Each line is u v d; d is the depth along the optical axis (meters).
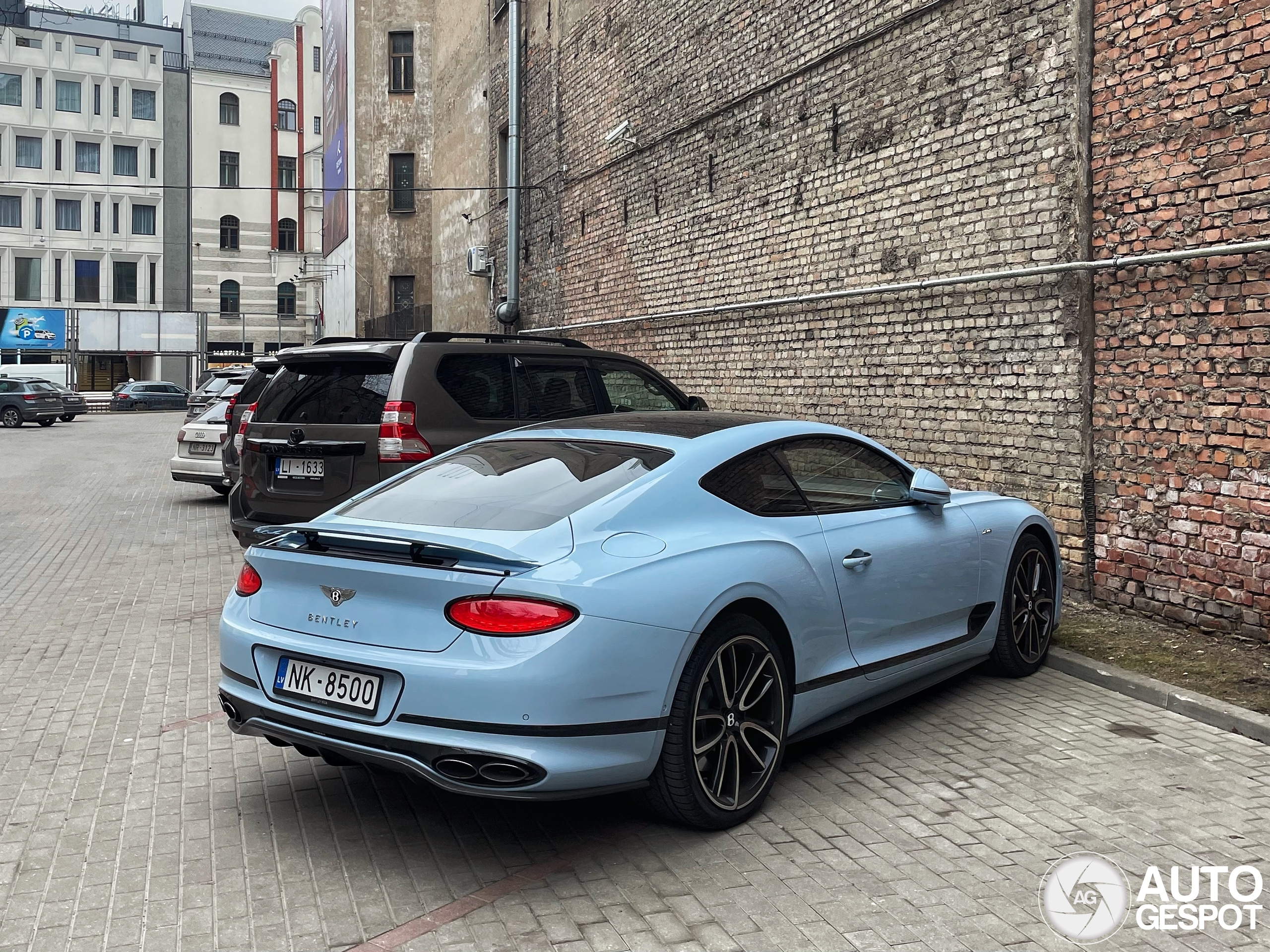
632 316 13.95
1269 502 5.48
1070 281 6.68
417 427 6.32
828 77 9.34
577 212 15.84
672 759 3.36
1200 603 5.89
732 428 4.24
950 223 7.83
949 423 7.87
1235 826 3.57
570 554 3.31
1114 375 6.40
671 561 3.46
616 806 3.80
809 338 9.77
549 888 3.17
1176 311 5.97
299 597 3.54
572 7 15.84
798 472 4.26
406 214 30.92
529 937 2.88
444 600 3.19
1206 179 5.78
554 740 3.08
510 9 18.16
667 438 4.09
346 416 6.50
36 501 14.34
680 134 12.35
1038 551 5.45
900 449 8.45
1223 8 5.66
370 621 3.32
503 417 6.77
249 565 3.76
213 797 3.94
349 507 4.04
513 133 18.31
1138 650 5.57
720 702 3.54
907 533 4.51
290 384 6.86
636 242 13.74
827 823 3.62
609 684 3.16
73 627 6.85
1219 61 5.69
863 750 4.34
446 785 3.14
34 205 55.81
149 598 7.76
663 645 3.29
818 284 9.62
